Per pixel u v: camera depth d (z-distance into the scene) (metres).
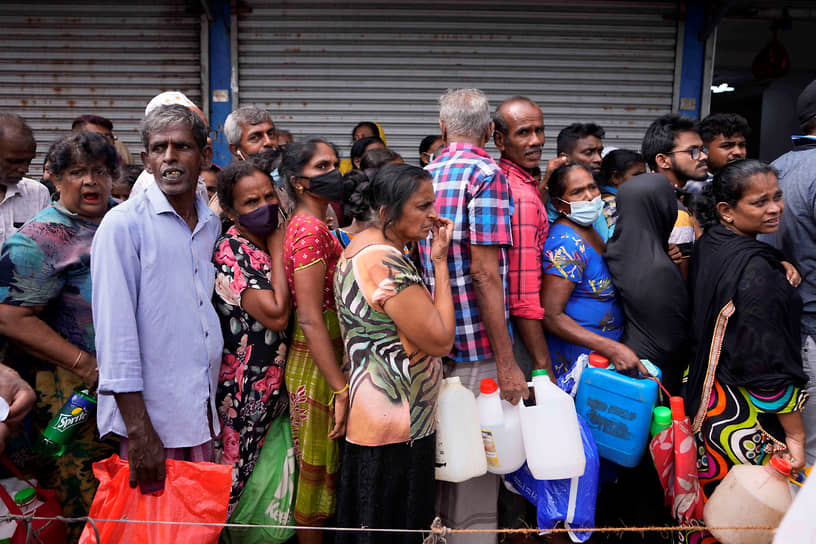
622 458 2.43
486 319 2.39
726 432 2.37
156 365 2.08
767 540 2.18
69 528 2.36
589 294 2.68
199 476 2.05
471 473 2.30
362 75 5.89
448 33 5.85
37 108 5.87
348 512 2.16
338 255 2.38
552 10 5.83
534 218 2.53
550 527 2.42
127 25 5.77
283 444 2.43
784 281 2.30
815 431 2.79
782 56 7.07
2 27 5.75
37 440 2.26
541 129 2.81
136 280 2.06
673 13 5.86
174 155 2.09
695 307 2.48
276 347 2.37
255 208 2.31
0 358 2.32
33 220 2.19
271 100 5.93
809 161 2.83
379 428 2.07
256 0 5.75
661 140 3.36
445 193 2.43
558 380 2.75
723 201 2.48
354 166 4.32
